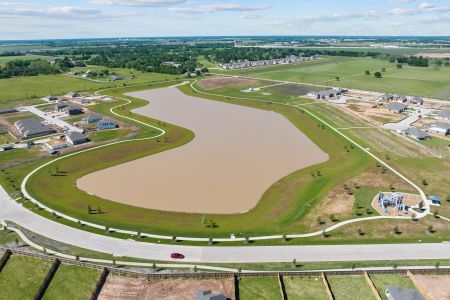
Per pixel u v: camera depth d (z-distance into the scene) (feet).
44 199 286.46
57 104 583.17
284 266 208.03
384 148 393.29
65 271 201.67
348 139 424.46
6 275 199.93
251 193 297.74
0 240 232.32
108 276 197.77
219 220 257.34
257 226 249.34
